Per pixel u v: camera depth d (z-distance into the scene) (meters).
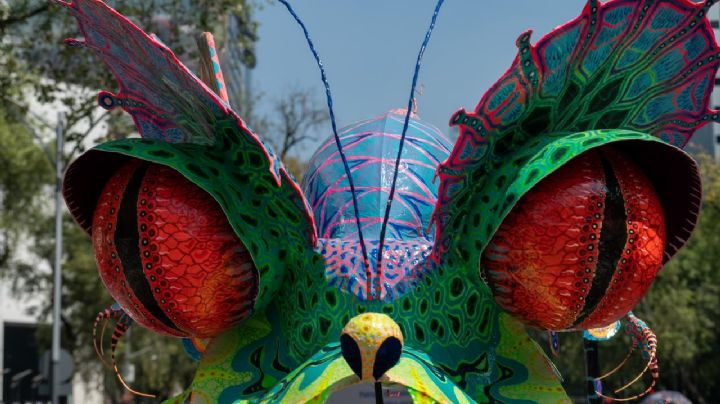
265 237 3.79
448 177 3.66
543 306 3.70
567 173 3.64
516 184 3.55
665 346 29.91
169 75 3.61
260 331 3.97
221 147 3.80
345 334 3.16
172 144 3.77
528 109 3.62
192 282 3.68
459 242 3.79
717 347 33.34
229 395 3.82
